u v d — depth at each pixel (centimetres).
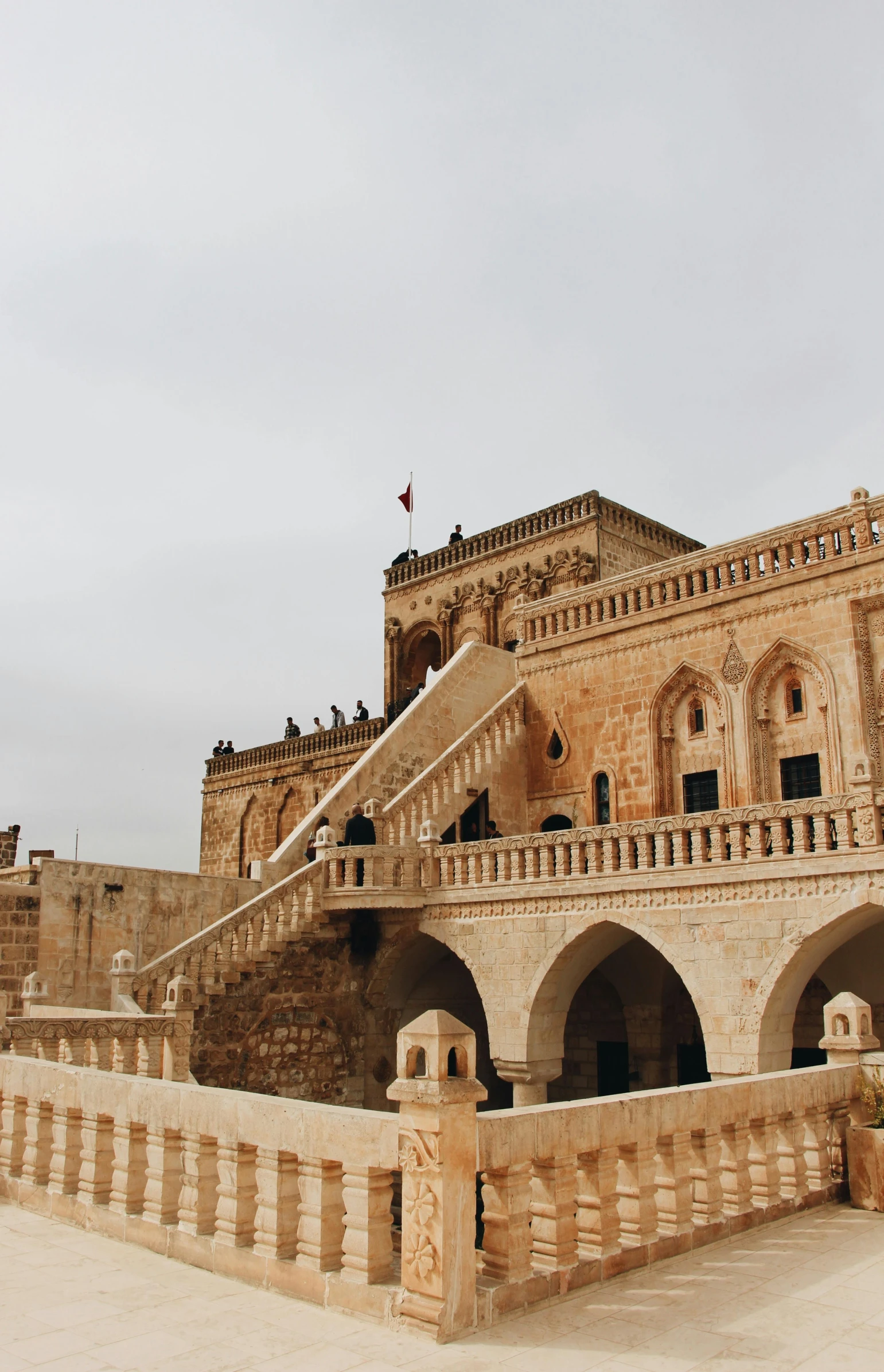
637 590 2833
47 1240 985
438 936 2392
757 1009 1800
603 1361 685
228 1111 900
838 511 2394
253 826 4878
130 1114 1007
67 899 2414
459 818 2962
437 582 4069
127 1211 995
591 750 2866
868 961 2177
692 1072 2650
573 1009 2894
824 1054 2397
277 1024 2381
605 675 2867
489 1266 791
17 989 2308
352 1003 2541
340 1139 805
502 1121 786
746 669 2511
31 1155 1141
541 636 3089
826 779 2334
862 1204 1121
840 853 1733
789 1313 784
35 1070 1158
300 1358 687
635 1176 899
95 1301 805
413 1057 788
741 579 2584
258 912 2391
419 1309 730
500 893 2266
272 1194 854
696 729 2659
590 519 3544
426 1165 743
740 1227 995
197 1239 902
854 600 2341
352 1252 786
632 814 2730
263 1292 826
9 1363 679
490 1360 684
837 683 2342
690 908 1927
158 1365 677
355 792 2870
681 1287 842
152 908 2562
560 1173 828
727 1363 686
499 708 2980
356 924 2559
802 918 1767
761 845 1853
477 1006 2898
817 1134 1148
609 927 2097
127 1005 2111
